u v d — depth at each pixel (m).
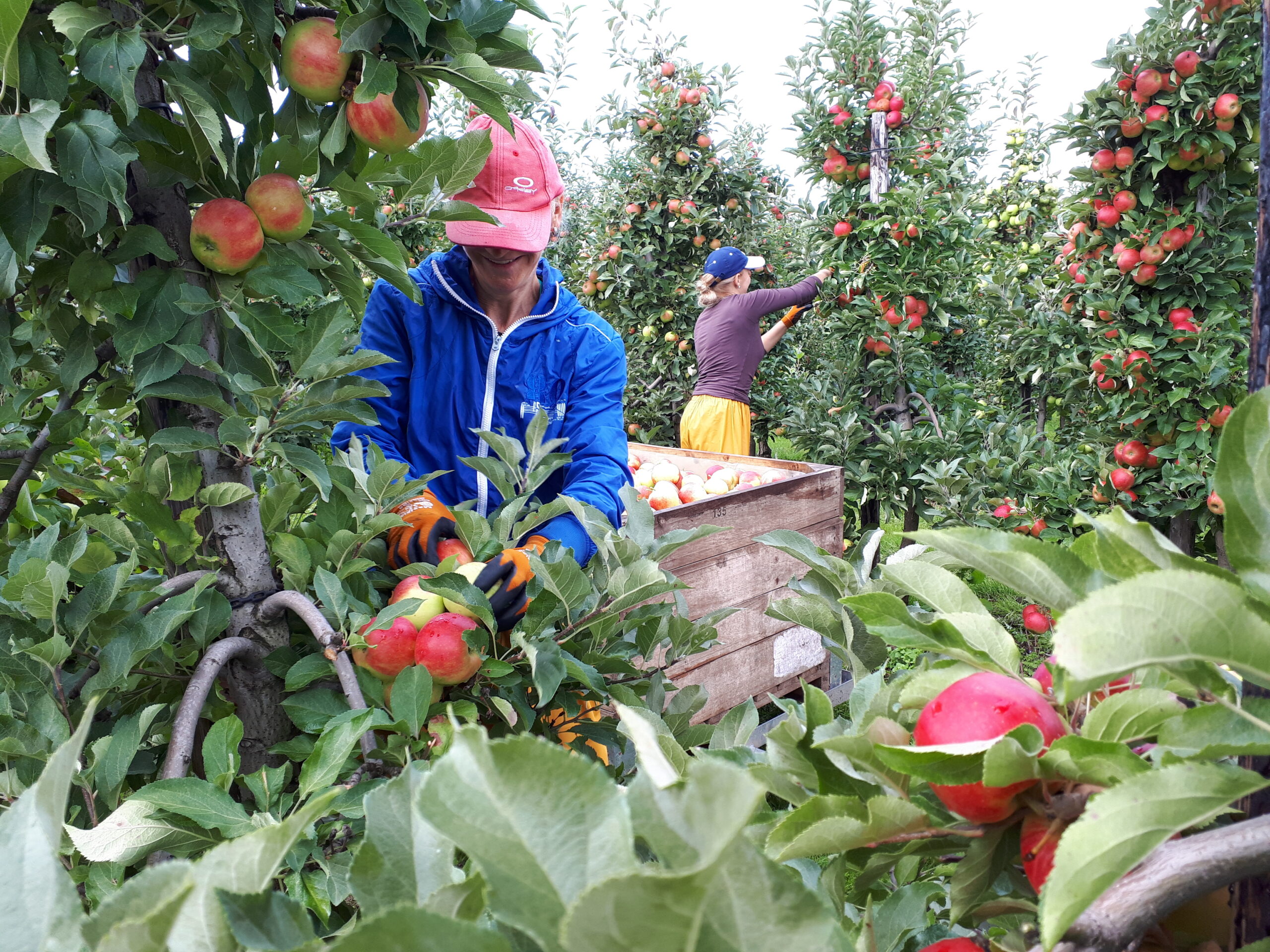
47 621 1.08
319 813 0.44
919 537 0.57
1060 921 0.39
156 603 1.18
